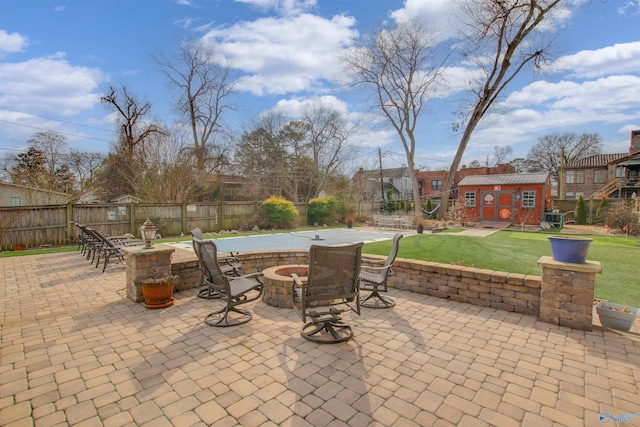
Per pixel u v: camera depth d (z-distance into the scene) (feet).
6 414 6.72
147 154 54.44
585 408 7.08
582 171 96.32
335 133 90.48
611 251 29.22
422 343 10.33
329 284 10.19
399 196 121.08
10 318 12.46
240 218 52.49
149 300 13.39
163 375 8.27
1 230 31.55
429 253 27.22
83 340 10.36
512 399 7.39
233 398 7.32
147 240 14.85
